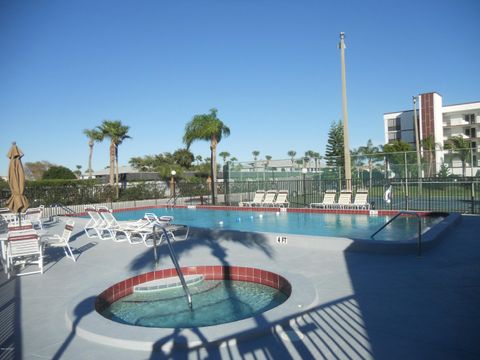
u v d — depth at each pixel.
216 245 9.07
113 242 9.97
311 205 17.59
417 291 5.13
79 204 20.97
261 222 15.55
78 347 3.79
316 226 13.91
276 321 4.04
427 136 48.50
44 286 6.04
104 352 3.66
